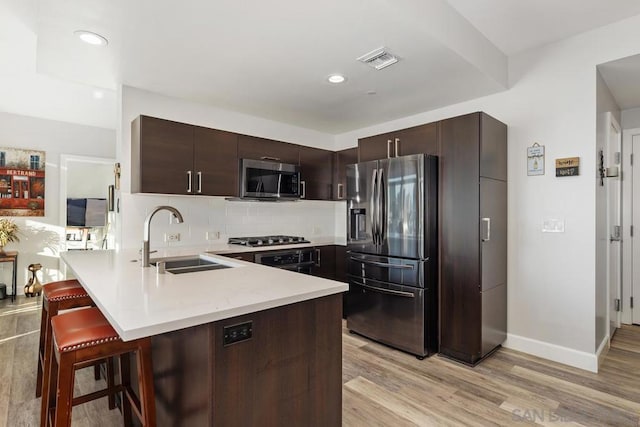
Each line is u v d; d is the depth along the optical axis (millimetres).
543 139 2883
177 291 1453
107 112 4629
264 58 2463
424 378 2469
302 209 4547
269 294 1404
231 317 1227
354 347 3062
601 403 2139
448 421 1948
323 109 3643
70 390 1313
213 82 2924
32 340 3178
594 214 2631
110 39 2199
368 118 4000
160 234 3291
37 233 4848
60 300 2053
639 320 3609
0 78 3580
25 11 2316
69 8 1856
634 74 2781
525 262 2969
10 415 2014
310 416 1510
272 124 4133
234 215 3859
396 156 3197
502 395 2232
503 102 3115
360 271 3273
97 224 5828
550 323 2824
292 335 1441
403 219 2932
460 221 2779
